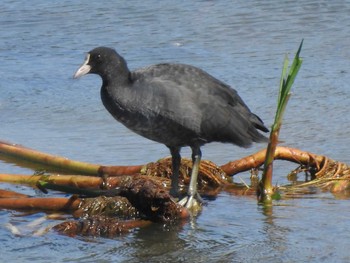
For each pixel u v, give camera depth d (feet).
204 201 39.91
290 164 44.91
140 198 36.86
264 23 71.20
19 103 56.13
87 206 37.91
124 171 42.70
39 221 36.86
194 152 40.34
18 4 77.92
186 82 39.63
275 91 56.34
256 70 60.64
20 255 33.50
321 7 74.74
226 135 40.45
